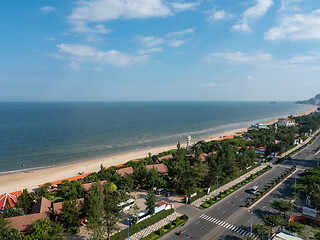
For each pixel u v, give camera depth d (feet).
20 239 135.74
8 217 172.86
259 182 278.46
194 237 162.20
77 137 619.26
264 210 205.87
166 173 290.76
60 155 446.19
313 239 156.76
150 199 189.16
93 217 160.76
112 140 600.39
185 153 362.94
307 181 251.19
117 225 173.37
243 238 161.38
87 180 267.59
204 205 214.28
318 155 418.72
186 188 220.43
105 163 395.55
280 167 344.08
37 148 493.77
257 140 479.82
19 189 278.67
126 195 229.45
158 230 167.22
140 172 263.90
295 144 497.05
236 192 248.32
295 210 205.98
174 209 208.23
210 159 314.55
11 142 539.29
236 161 316.81
